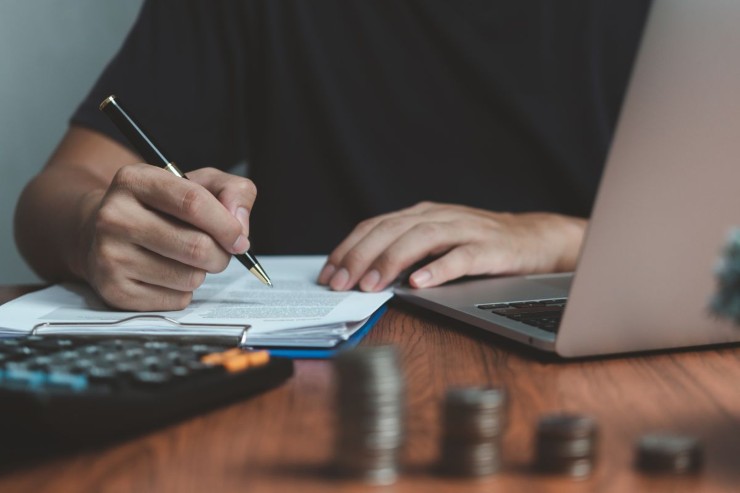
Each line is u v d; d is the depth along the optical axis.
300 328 0.69
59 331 0.73
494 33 1.73
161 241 0.80
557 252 1.17
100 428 0.45
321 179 1.71
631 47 1.80
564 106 1.72
